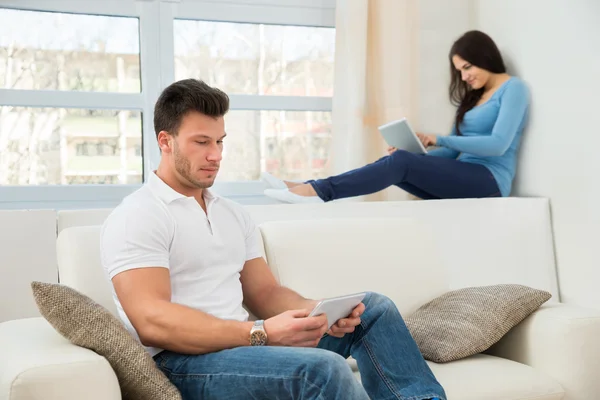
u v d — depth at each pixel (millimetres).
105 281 1910
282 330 1632
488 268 3148
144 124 3404
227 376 1553
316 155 3697
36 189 3232
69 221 2469
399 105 3506
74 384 1384
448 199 3186
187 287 1775
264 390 1519
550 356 1999
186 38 3480
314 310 1625
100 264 1921
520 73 3461
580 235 3117
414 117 3578
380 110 3520
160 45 3406
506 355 2158
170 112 1806
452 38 3697
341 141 3512
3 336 1698
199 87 1812
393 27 3496
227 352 1599
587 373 1961
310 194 3041
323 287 2186
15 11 3217
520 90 3334
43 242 2422
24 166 3244
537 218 3244
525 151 3447
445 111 3689
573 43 3113
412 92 3574
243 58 3578
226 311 1807
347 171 3436
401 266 2320
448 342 2033
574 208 3146
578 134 3107
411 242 2389
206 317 1636
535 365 2041
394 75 3494
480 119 3428
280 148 3648
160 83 3414
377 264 2285
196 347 1618
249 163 3604
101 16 3338
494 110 3395
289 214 2824
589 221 3064
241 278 1998
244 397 1543
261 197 3604
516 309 2084
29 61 3242
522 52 3438
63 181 3301
